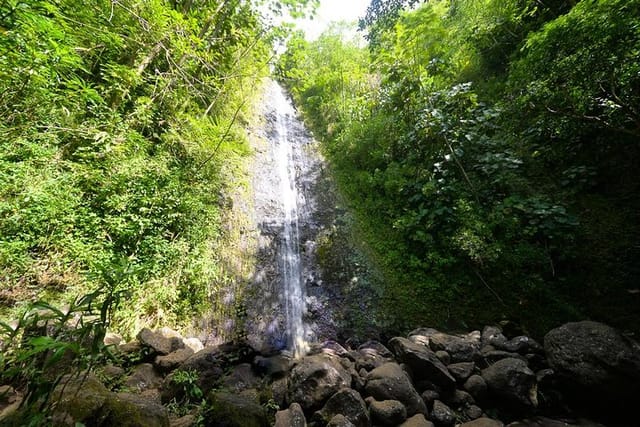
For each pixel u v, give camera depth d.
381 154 7.10
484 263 4.44
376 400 2.85
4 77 2.96
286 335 4.23
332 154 8.71
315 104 11.41
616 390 2.66
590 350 2.87
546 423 2.81
